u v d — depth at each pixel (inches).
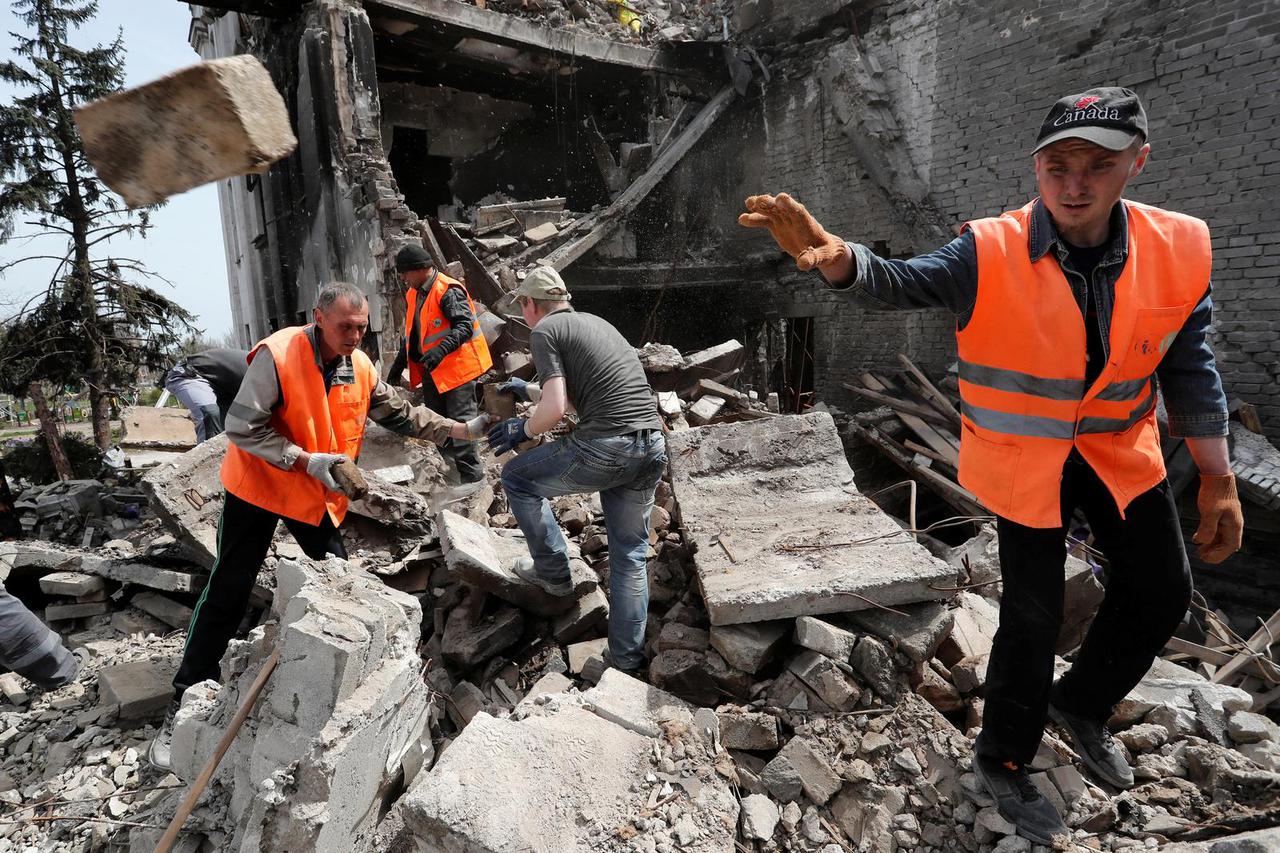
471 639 111.3
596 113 522.6
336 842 68.1
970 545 131.0
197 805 77.4
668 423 221.0
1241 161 259.0
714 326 484.1
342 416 109.0
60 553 153.0
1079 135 57.5
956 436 314.3
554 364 98.5
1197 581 265.6
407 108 477.1
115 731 107.0
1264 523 246.5
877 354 393.4
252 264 579.8
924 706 86.6
